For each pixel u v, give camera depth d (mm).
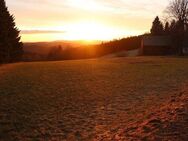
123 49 146250
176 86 30453
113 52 142000
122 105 23078
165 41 102562
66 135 16594
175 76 38938
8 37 66000
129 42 148125
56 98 26469
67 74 43812
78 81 36719
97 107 22922
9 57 67750
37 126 18453
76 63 64250
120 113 20516
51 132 17250
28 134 17094
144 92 28203
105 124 18047
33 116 20703
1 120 19828
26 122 19328
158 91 28250
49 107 23234
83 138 15781
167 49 101688
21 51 74312
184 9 102312
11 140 16281
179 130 13047
